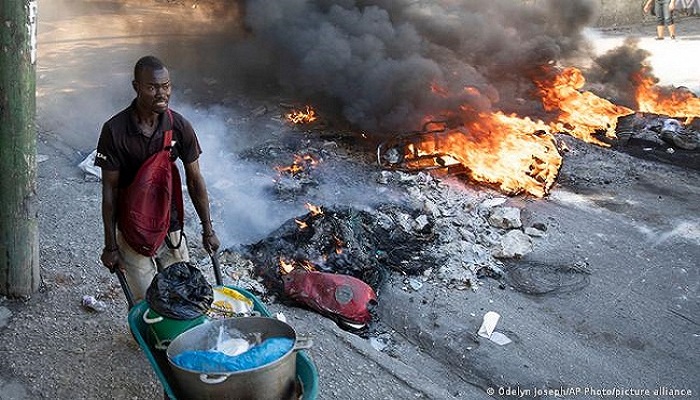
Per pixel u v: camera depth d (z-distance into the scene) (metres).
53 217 5.25
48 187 5.74
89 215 5.35
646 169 7.35
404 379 3.96
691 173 7.31
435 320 4.74
